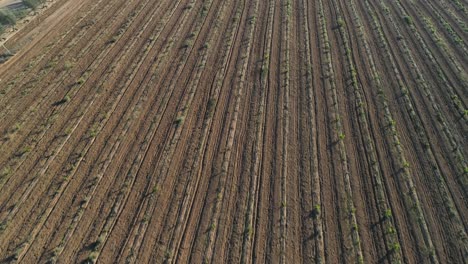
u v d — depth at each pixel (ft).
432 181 62.69
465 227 56.18
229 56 93.09
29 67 94.43
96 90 85.20
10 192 64.64
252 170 65.72
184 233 57.11
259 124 74.38
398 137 70.44
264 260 53.42
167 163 67.77
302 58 91.09
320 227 57.00
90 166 68.18
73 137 74.23
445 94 78.74
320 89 82.02
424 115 74.49
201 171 66.08
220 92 82.74
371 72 85.40
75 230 58.13
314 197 61.05
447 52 90.02
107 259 54.29
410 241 54.95
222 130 73.72
